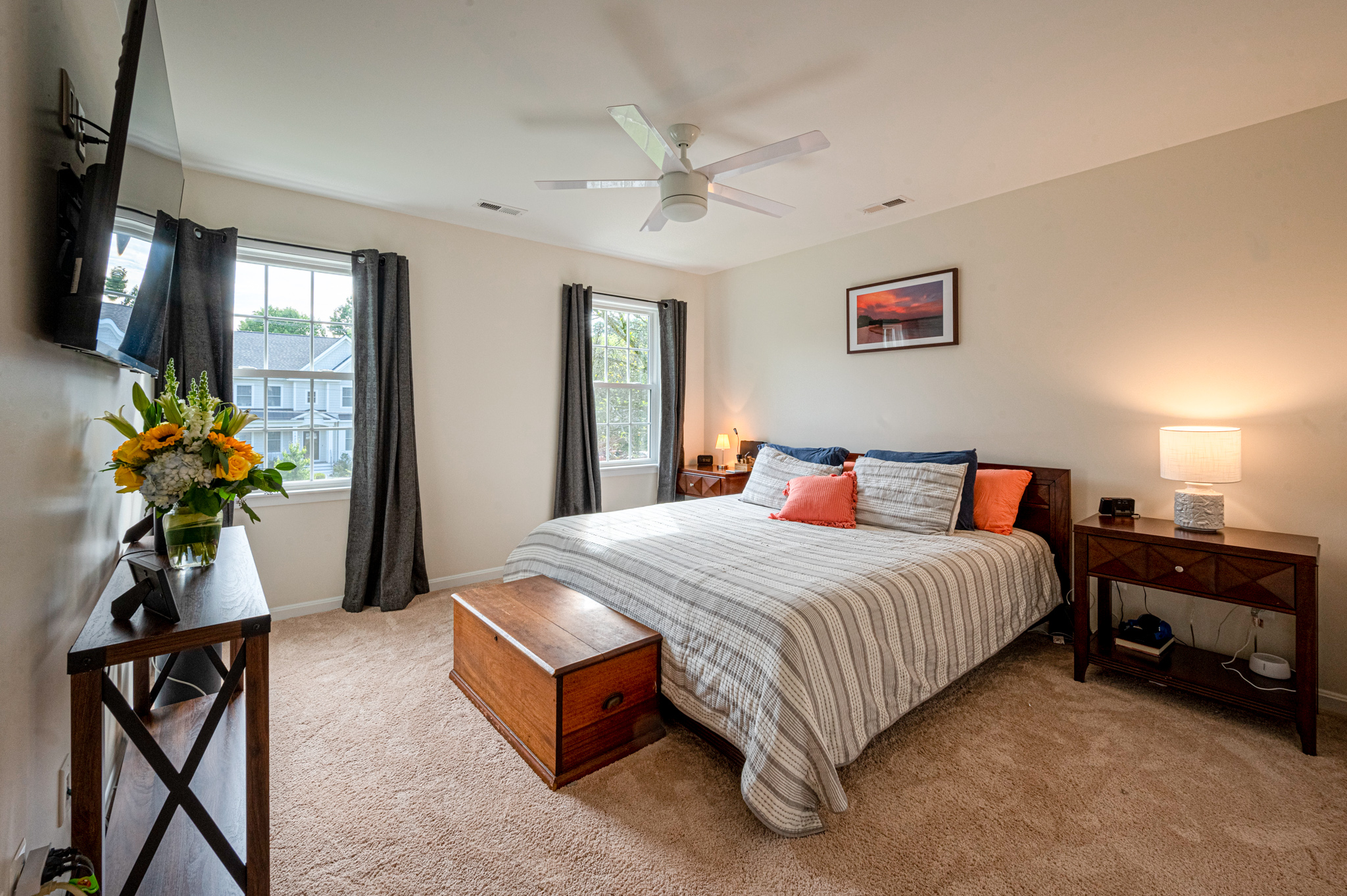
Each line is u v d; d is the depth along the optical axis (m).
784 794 1.59
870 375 4.02
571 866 1.51
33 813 1.07
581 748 1.88
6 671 0.95
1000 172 3.03
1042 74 2.15
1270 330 2.49
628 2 1.76
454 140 2.66
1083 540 2.58
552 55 2.03
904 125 2.52
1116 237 2.92
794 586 2.02
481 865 1.51
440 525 3.85
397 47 1.98
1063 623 3.06
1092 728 2.18
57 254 1.19
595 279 4.57
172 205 1.70
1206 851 1.56
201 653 2.18
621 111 2.02
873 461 3.37
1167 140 2.67
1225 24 1.87
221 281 2.98
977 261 3.45
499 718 2.16
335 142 2.68
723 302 5.15
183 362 2.86
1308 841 1.60
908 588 2.15
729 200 2.73
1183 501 2.51
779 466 3.76
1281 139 2.45
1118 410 2.94
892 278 3.88
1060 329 3.12
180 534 1.52
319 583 3.43
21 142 1.02
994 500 3.08
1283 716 2.08
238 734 2.09
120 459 1.42
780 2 1.77
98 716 1.07
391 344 3.50
